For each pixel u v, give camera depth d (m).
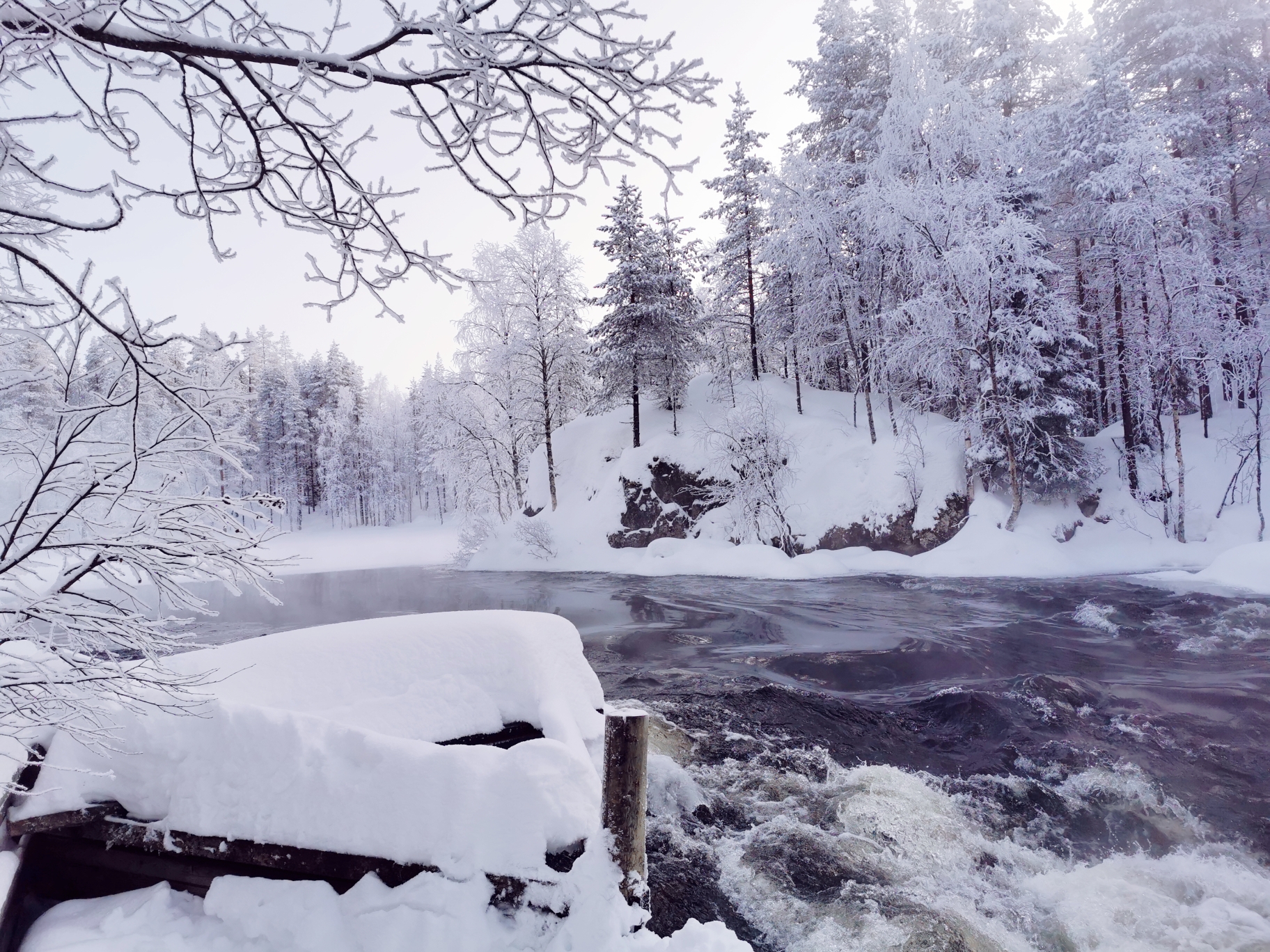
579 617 15.27
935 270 20.67
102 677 2.65
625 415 33.88
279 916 2.91
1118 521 20.52
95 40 2.31
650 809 5.32
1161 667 9.45
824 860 4.65
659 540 25.45
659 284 30.16
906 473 21.70
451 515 63.31
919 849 4.87
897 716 7.73
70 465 2.66
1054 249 23.73
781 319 27.97
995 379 20.20
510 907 2.91
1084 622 12.41
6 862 3.04
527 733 4.16
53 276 2.13
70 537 2.73
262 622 15.17
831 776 6.06
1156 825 5.33
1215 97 24.20
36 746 3.44
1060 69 26.59
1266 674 8.88
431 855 3.00
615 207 30.34
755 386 28.70
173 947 2.83
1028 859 4.84
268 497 2.96
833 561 21.03
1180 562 18.22
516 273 31.20
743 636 12.38
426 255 3.20
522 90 2.79
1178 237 20.88
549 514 31.03
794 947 3.78
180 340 2.49
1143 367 21.56
